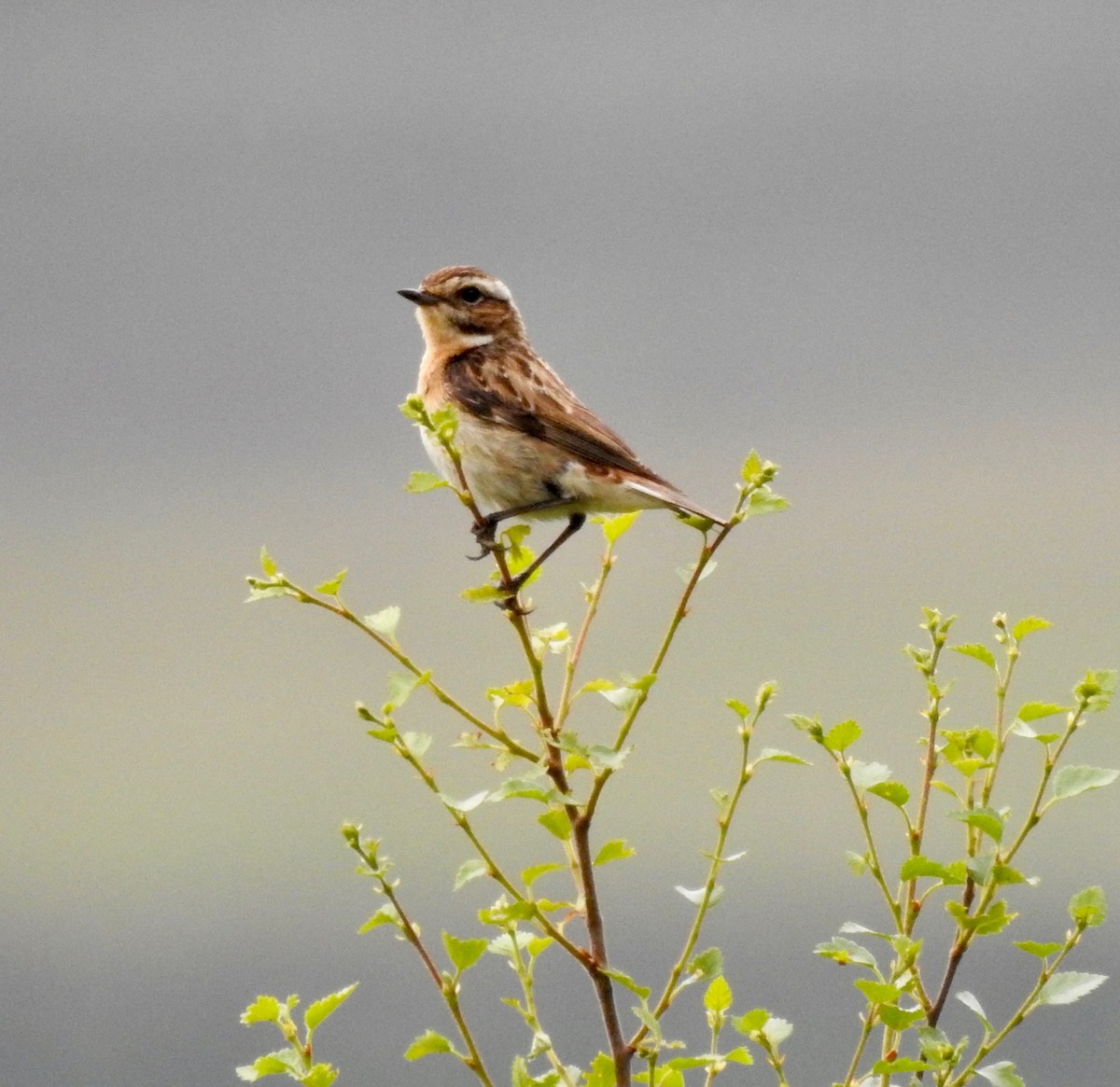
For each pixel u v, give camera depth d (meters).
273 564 7.04
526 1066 7.10
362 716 6.89
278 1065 6.88
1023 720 7.25
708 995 7.13
